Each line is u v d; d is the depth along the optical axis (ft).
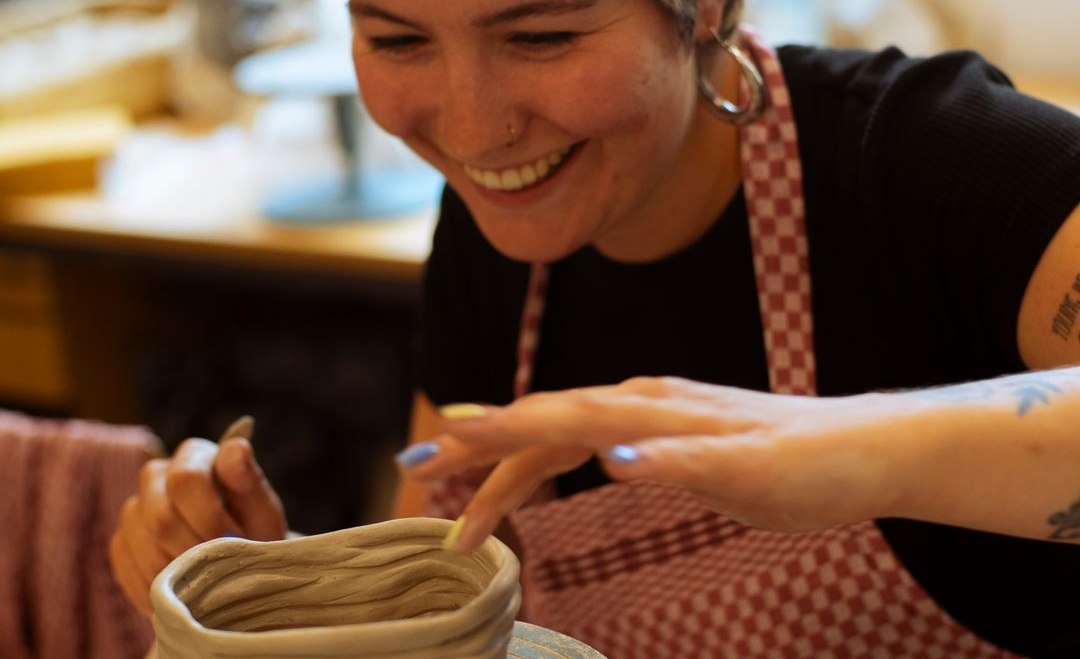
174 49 9.27
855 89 3.09
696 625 3.12
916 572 3.05
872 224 2.97
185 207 7.24
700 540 3.08
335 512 8.18
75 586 3.76
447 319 3.71
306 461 8.12
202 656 1.73
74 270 7.89
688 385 1.85
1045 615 3.11
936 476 1.84
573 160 2.75
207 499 2.70
